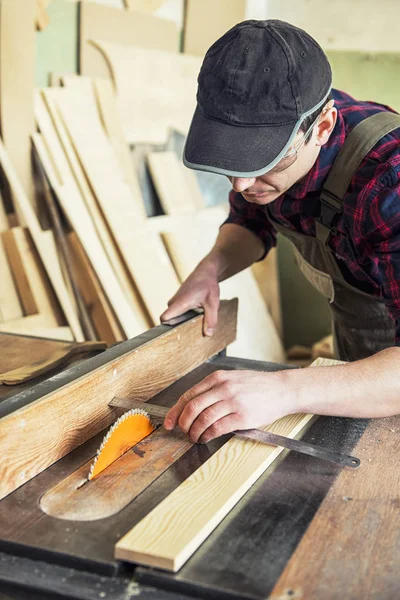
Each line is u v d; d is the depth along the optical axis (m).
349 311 1.83
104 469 1.17
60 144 2.73
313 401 1.22
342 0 3.67
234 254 1.88
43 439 1.14
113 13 2.95
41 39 2.71
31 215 2.55
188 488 1.07
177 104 3.34
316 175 1.41
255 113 1.18
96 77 2.94
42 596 0.90
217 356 1.78
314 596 0.86
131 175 3.03
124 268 2.88
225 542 0.96
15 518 1.02
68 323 2.62
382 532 1.00
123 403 1.31
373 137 1.36
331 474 1.16
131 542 0.92
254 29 1.23
